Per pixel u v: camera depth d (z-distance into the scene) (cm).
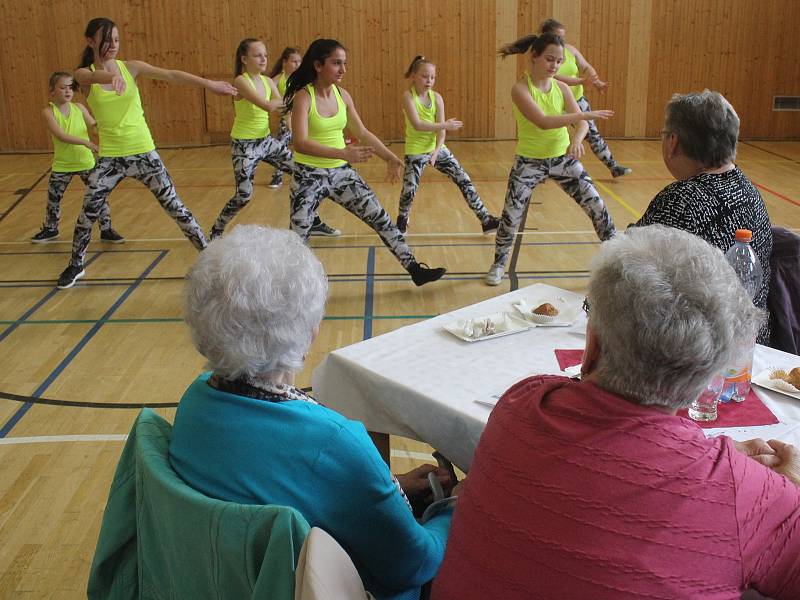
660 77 1186
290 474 141
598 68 1183
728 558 113
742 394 194
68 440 334
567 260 592
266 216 748
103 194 528
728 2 1155
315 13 1144
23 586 245
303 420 142
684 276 123
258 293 140
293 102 475
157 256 619
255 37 1145
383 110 1184
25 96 1148
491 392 205
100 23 498
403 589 163
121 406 366
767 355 221
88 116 670
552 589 115
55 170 655
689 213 243
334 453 142
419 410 206
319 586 116
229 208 646
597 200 512
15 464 315
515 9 1158
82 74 505
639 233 134
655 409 125
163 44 1140
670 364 121
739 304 126
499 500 124
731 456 120
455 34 1165
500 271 534
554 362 221
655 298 121
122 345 441
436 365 222
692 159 251
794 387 196
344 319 473
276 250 146
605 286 127
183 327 467
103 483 302
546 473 121
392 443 328
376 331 453
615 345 124
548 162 507
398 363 223
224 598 135
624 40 1171
